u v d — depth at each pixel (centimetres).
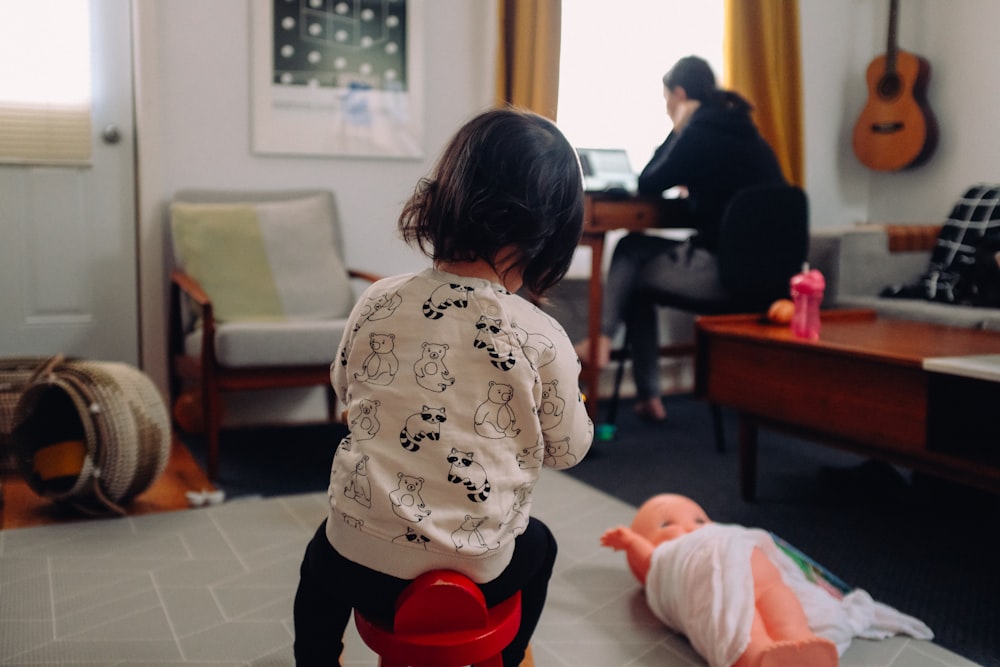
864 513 225
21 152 288
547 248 99
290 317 286
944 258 351
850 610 156
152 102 296
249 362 243
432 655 89
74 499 216
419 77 331
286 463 270
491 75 343
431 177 102
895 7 401
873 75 410
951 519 221
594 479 256
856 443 195
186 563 187
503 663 109
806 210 295
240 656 147
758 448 294
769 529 212
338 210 326
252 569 184
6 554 191
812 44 413
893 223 426
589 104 370
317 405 331
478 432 92
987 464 164
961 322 299
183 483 247
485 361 92
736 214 288
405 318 95
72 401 237
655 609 161
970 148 389
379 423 92
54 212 295
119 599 169
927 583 180
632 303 327
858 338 210
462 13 337
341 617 104
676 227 311
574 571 187
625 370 381
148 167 298
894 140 404
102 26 294
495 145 96
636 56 376
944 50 399
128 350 310
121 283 306
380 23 324
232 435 306
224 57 306
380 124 329
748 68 378
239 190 309
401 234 103
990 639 156
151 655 147
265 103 313
